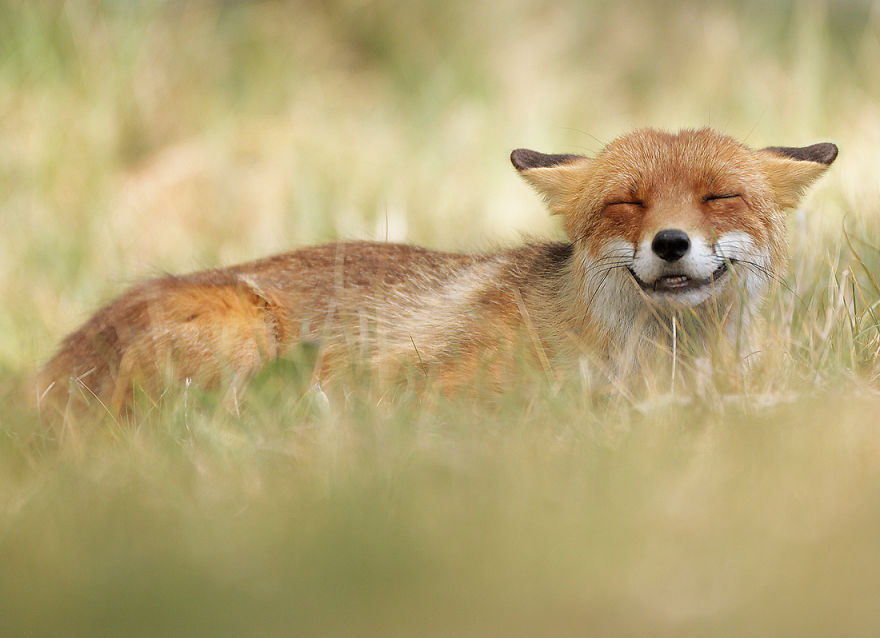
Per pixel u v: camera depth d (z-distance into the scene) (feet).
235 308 35.17
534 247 36.94
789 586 17.52
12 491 26.05
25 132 61.67
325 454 25.58
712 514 20.27
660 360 30.86
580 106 79.00
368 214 59.31
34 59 64.18
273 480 24.93
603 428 26.35
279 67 75.36
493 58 80.48
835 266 35.40
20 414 33.42
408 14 81.87
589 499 21.36
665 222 29.35
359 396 31.53
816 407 25.58
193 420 30.45
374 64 81.71
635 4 87.10
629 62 84.17
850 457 22.59
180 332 34.30
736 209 30.40
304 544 20.30
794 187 32.32
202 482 25.12
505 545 19.52
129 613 18.02
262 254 55.21
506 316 34.19
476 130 72.90
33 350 42.78
